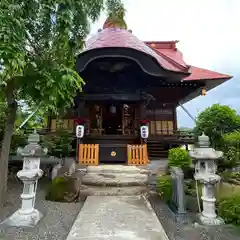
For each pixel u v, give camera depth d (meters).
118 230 2.92
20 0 3.06
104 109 12.17
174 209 3.77
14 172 6.57
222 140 5.02
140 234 2.80
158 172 6.48
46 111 4.38
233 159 5.10
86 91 9.93
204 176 3.37
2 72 2.56
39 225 3.20
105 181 5.66
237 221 3.13
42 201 4.41
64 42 3.41
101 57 8.27
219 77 10.76
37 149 3.53
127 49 8.28
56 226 3.17
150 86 11.00
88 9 3.61
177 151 5.62
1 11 2.59
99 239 2.65
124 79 9.96
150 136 12.04
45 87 3.32
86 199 4.45
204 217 3.26
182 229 3.08
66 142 7.44
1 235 2.84
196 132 5.35
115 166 7.27
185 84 11.23
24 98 4.22
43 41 3.53
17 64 2.60
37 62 3.51
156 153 10.14
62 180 4.79
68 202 4.38
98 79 9.85
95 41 9.34
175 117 13.10
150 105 13.16
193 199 4.30
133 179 5.88
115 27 10.76
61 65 3.43
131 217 3.41
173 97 12.54
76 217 3.51
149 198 4.65
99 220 3.28
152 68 8.95
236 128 5.06
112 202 4.23
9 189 5.34
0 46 2.45
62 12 3.14
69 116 12.55
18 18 2.80
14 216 3.26
